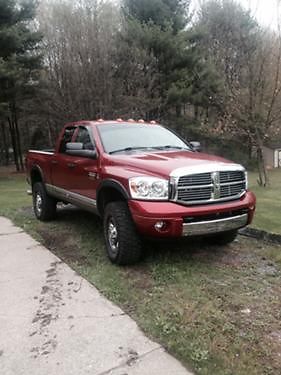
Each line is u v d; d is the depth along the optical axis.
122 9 20.53
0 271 4.73
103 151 5.12
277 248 5.24
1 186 14.20
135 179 4.24
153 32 19.48
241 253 5.11
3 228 6.92
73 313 3.59
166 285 4.11
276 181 14.84
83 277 4.43
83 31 16.33
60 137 6.55
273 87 11.32
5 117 18.62
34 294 4.04
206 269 4.54
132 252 4.53
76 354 2.96
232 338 3.09
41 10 18.59
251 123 11.99
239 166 4.70
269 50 11.31
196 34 21.06
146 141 5.55
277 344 3.01
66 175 6.04
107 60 16.41
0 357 2.96
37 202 7.48
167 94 19.59
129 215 4.48
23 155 25.25
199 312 3.49
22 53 17.47
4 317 3.56
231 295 3.86
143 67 18.22
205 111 21.41
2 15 16.88
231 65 19.45
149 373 2.72
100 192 4.91
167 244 5.44
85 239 5.95
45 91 17.33
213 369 2.72
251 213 4.71
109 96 16.14
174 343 3.02
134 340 3.12
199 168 4.27
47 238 6.15
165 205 4.11
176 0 21.52
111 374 2.72
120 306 3.69
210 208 4.24
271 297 3.81
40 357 2.95
